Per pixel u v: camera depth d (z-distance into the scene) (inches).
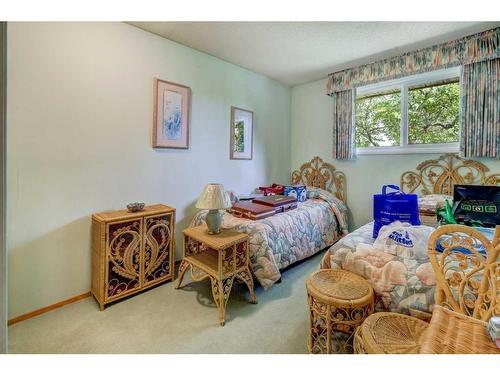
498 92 85.1
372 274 52.8
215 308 72.9
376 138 123.2
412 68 102.4
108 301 72.6
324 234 112.3
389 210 63.8
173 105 97.4
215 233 77.6
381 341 38.9
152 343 58.2
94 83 78.0
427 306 45.5
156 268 84.0
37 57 67.3
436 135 105.5
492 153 86.5
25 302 67.4
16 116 64.7
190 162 105.4
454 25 83.4
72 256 75.4
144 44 89.0
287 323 66.2
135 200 89.1
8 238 64.7
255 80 131.6
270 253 81.0
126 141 86.0
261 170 138.3
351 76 121.4
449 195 94.0
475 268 39.2
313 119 145.3
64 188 73.4
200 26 86.2
